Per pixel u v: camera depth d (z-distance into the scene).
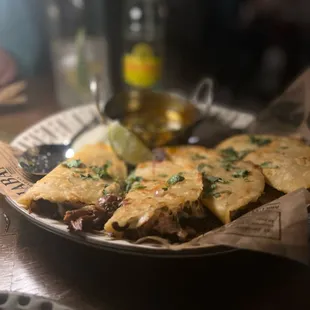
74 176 0.32
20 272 0.29
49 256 0.30
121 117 0.43
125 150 0.37
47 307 0.26
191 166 0.35
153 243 0.28
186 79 0.71
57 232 0.29
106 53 0.53
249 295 0.28
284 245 0.26
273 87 0.75
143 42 0.56
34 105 0.50
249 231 0.27
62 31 0.56
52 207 0.30
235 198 0.31
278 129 0.43
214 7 0.75
